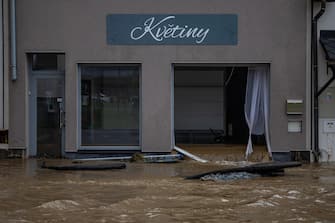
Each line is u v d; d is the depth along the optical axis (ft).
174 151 50.52
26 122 50.96
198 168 43.68
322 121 50.47
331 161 50.31
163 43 50.08
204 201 28.48
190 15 50.08
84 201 28.30
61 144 51.62
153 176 38.45
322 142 50.47
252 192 31.35
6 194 30.35
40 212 25.71
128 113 51.16
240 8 50.11
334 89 50.34
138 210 26.22
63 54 51.42
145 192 31.17
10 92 50.80
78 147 50.75
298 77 50.11
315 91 49.90
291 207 27.20
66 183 34.55
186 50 50.11
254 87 51.75
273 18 50.06
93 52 50.24
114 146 50.90
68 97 50.42
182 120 63.26
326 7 50.31
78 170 41.96
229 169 38.86
